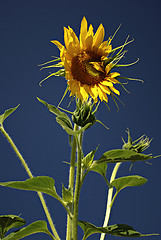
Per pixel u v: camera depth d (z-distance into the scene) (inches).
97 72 59.1
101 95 58.8
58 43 58.4
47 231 62.1
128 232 60.0
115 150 59.6
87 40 59.3
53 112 60.9
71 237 62.2
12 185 58.4
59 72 58.3
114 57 59.6
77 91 57.9
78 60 58.9
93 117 59.2
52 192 60.6
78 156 60.2
